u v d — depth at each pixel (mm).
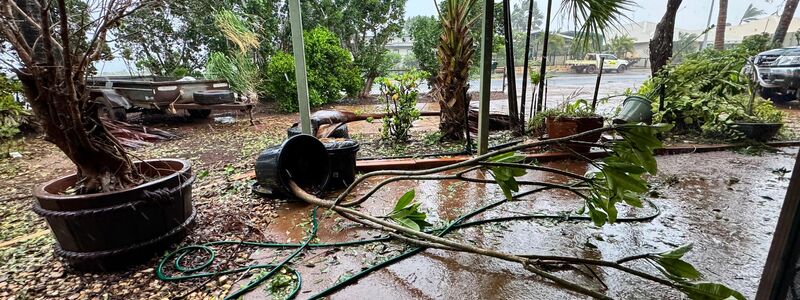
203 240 2111
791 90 7160
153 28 6777
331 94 8469
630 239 2062
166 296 1603
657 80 4656
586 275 1707
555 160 3822
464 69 4328
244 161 3977
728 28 24109
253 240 2115
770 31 22016
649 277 1409
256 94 8648
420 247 1980
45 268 1836
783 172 3264
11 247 2078
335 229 2248
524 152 3984
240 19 7906
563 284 1410
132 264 1833
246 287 1654
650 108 4277
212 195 2871
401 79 4488
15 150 4520
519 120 4957
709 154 3988
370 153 4125
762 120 4332
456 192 2896
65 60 1563
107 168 1896
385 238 2094
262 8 8562
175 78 6973
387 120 4520
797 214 796
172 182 1937
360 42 10062
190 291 1639
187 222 2090
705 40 16016
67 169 3893
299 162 2918
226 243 2074
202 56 8828
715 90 4492
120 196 1705
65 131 1704
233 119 6980
